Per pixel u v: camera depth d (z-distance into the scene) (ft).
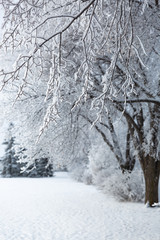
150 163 35.40
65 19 15.30
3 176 128.77
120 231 23.12
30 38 11.85
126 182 40.91
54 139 32.78
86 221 27.48
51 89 11.48
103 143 59.52
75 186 71.51
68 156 36.86
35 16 14.38
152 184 35.17
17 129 32.78
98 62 29.17
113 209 34.42
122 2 11.30
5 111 29.84
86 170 77.51
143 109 39.47
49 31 19.65
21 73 26.16
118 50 11.68
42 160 131.03
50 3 19.51
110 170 54.49
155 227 24.35
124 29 12.10
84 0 13.08
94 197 46.96
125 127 55.52
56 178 115.03
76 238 21.15
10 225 25.88
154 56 28.68
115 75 25.84
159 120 33.78
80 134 38.91
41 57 11.73
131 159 43.88
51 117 11.41
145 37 20.86
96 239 20.75
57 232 23.08
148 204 34.91
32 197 47.91
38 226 25.39
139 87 25.98
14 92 28.12
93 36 12.68
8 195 51.29
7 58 29.68
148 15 20.29
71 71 24.17
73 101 25.90
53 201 42.50
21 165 131.64
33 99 28.25
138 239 20.56
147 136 35.29
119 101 22.94
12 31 12.10
